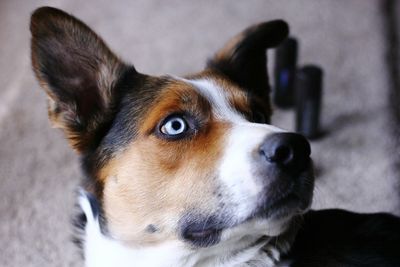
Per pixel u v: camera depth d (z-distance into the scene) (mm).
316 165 1029
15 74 1287
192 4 1532
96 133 688
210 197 632
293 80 1137
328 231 705
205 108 672
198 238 648
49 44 679
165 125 666
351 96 1188
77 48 689
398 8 1485
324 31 1396
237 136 637
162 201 655
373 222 716
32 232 951
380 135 1089
